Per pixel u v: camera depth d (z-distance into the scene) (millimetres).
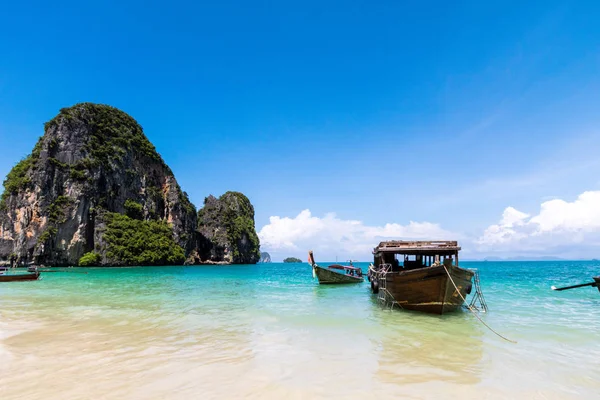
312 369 7199
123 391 5953
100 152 84812
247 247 133375
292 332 10719
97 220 80500
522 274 46656
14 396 5707
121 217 86125
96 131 88250
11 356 8023
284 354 8297
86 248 78438
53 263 74188
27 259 72062
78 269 66000
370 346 9102
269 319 12914
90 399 5605
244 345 9133
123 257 81188
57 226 74375
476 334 10555
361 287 27172
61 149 80188
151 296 20641
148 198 97562
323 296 20766
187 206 109875
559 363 7816
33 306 16359
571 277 38938
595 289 24000
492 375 6984
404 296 14430
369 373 6988
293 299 19250
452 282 12992
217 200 130750
